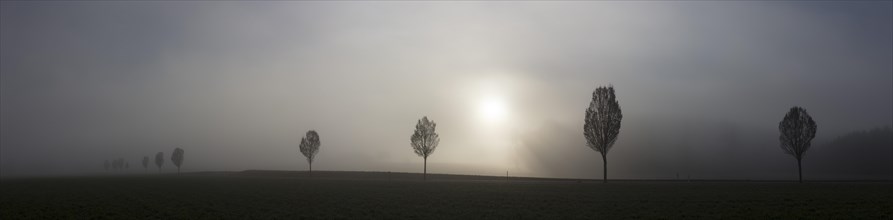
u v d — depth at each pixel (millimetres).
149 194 51938
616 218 31594
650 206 37125
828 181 70625
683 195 44781
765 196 42375
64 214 35469
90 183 77438
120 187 64812
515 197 45250
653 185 60031
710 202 38812
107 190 58719
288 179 89125
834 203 36625
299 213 35312
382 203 41125
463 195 47656
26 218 33469
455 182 71000
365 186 62188
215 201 43750
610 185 60594
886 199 38906
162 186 66312
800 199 39375
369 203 41219
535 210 36000
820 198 39938
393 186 61562
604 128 74375
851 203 36562
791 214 31500
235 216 33875
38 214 35625
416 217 32969
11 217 34062
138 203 42469
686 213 33062
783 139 76812
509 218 32094
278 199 45125
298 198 45938
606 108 75062
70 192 55844
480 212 35062
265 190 56344
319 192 52719
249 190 56594
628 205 37938
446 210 36312
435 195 47938
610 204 38812
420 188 57469
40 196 50438
